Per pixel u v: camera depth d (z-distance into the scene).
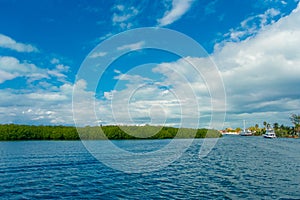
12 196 23.83
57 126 107.25
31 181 29.53
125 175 33.50
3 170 35.84
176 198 23.48
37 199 22.97
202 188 27.09
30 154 53.75
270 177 33.03
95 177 32.00
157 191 25.78
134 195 24.30
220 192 25.55
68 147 69.75
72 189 26.27
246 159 52.34
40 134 100.50
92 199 23.00
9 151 59.25
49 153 55.69
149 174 34.44
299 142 124.56
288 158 54.62
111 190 25.98
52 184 28.23
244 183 29.48
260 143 113.44
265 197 24.00
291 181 30.64
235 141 128.62
